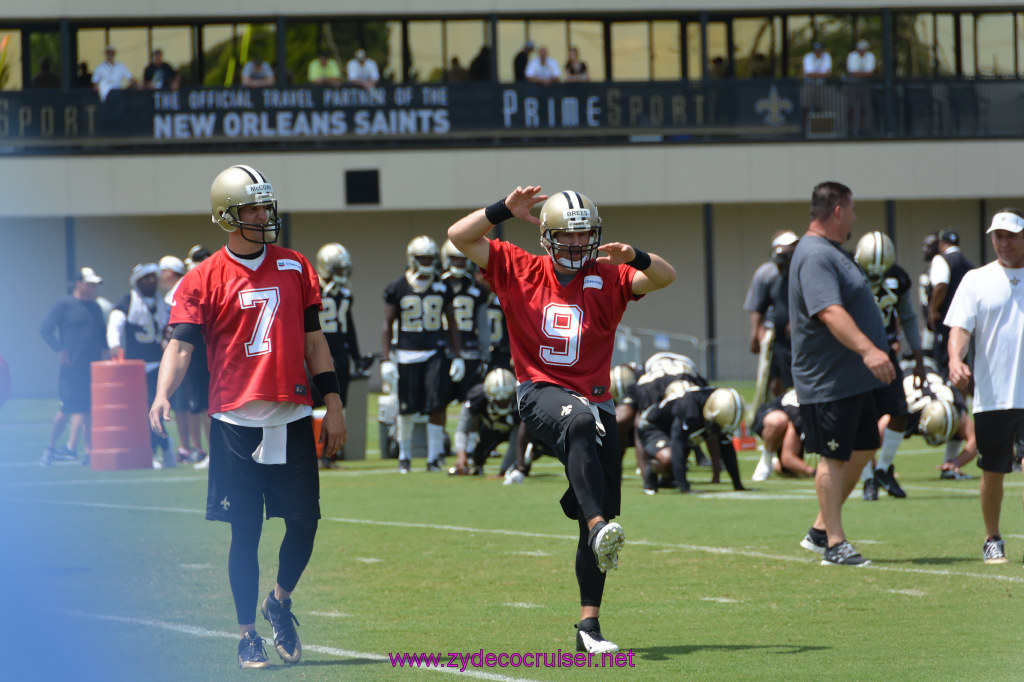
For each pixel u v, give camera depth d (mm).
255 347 18578
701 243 116625
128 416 50531
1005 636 19891
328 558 28328
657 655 18828
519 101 105688
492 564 27516
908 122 109125
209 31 111125
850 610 22156
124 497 40531
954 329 26750
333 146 105375
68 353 52531
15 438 66250
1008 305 26406
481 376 50625
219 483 18547
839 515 27156
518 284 19453
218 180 18812
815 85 108000
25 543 30438
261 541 31516
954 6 112188
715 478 42719
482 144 106000
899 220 117062
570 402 18766
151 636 20438
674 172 107438
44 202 104188
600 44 113750
